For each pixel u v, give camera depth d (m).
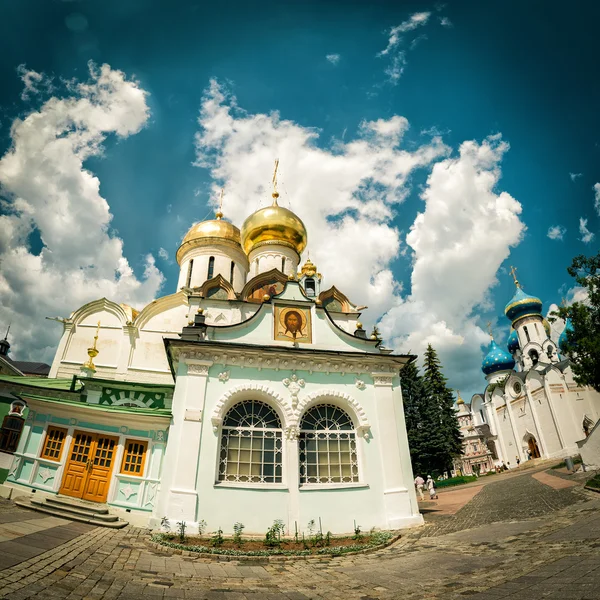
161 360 24.83
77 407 15.73
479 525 14.40
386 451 16.50
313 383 16.97
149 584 7.95
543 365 49.47
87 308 25.91
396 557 11.03
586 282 19.77
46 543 9.76
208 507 14.15
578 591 5.99
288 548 12.31
